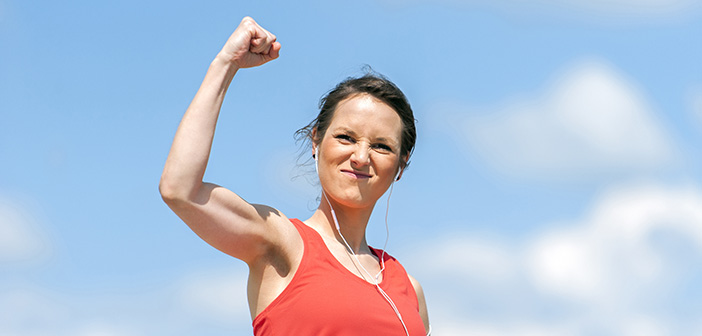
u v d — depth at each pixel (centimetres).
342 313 385
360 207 432
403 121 445
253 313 400
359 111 429
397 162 439
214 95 375
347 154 426
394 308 405
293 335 382
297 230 405
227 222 375
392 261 450
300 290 388
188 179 362
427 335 471
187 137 367
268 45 387
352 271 413
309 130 461
